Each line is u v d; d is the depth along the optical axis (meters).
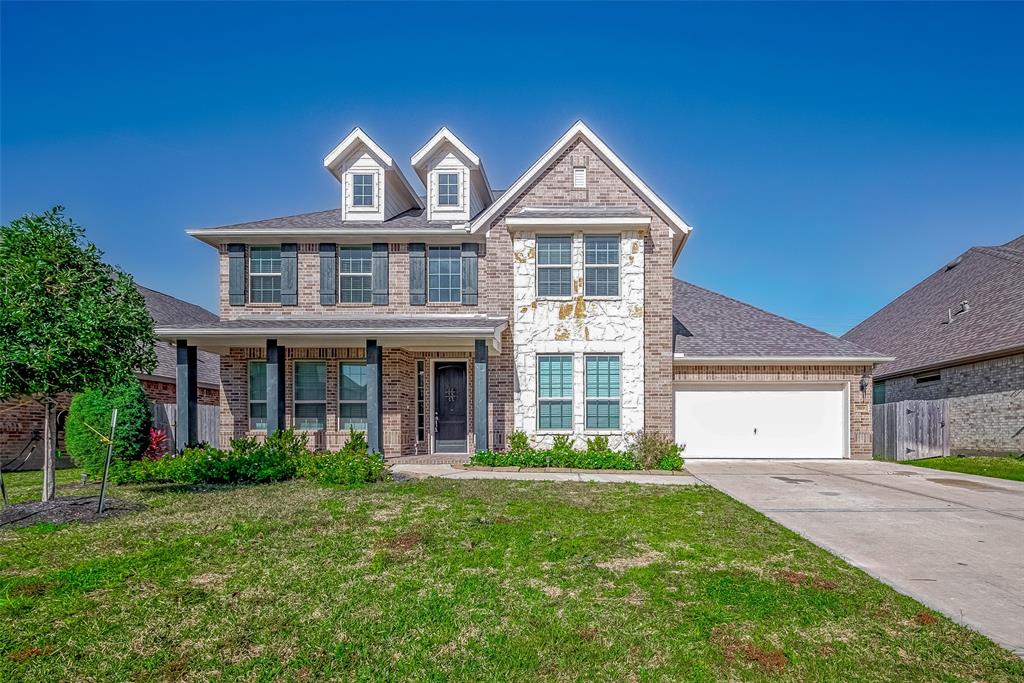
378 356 14.23
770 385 17.67
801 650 4.37
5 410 15.56
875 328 27.02
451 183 17.34
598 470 14.00
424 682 3.93
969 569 6.25
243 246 16.55
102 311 8.71
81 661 4.21
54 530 7.62
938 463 16.05
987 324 18.72
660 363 16.00
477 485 11.11
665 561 6.38
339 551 6.73
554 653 4.32
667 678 4.00
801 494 10.88
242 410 16.20
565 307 15.92
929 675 4.02
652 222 16.28
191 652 4.36
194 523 7.99
